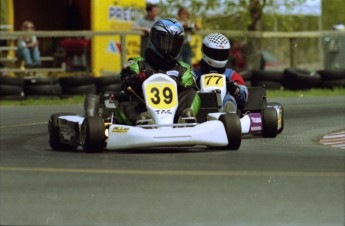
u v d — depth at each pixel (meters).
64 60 72.56
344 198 22.17
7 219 19.83
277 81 67.19
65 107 56.88
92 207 21.09
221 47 36.66
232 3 84.00
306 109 53.69
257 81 67.12
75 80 62.72
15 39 70.25
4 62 71.31
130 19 77.25
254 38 79.56
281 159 29.11
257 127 37.03
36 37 71.00
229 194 22.64
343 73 67.31
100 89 63.69
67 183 24.27
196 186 23.67
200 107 33.34
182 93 32.41
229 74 37.28
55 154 31.78
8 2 75.25
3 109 55.75
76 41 72.25
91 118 30.61
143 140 29.25
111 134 29.89
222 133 30.36
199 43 77.19
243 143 34.97
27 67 70.56
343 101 59.12
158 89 31.34
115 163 28.02
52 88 62.34
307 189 23.31
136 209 20.91
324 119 47.16
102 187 23.58
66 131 33.09
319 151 31.98
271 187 23.58
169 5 82.38
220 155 30.00
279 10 88.81
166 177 25.06
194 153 30.59
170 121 30.80
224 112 34.19
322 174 25.67
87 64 72.44
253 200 21.97
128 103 32.25
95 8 73.50
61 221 19.73
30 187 23.66
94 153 30.83
